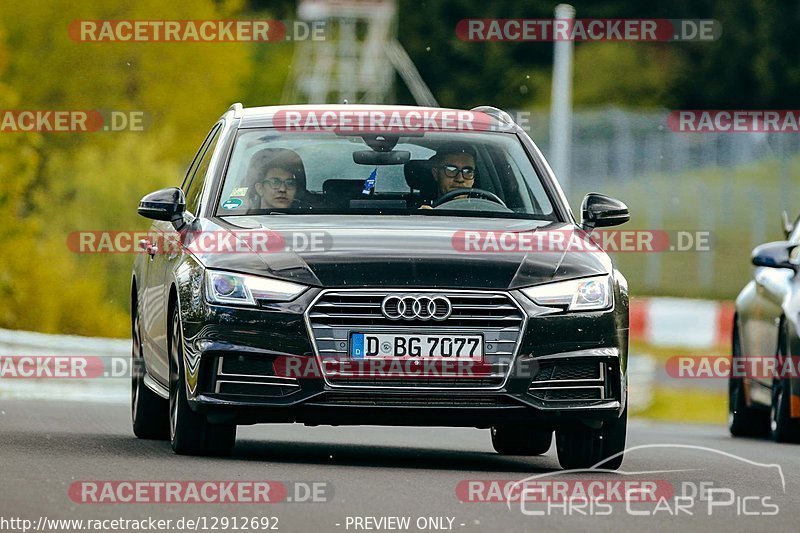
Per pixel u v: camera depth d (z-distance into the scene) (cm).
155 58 16100
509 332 2869
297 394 2845
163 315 3216
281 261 2903
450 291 2856
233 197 3203
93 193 11688
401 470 2881
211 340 2881
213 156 3328
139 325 3650
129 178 11800
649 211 19500
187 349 2934
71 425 3884
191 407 2917
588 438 3036
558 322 2888
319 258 2898
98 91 15875
